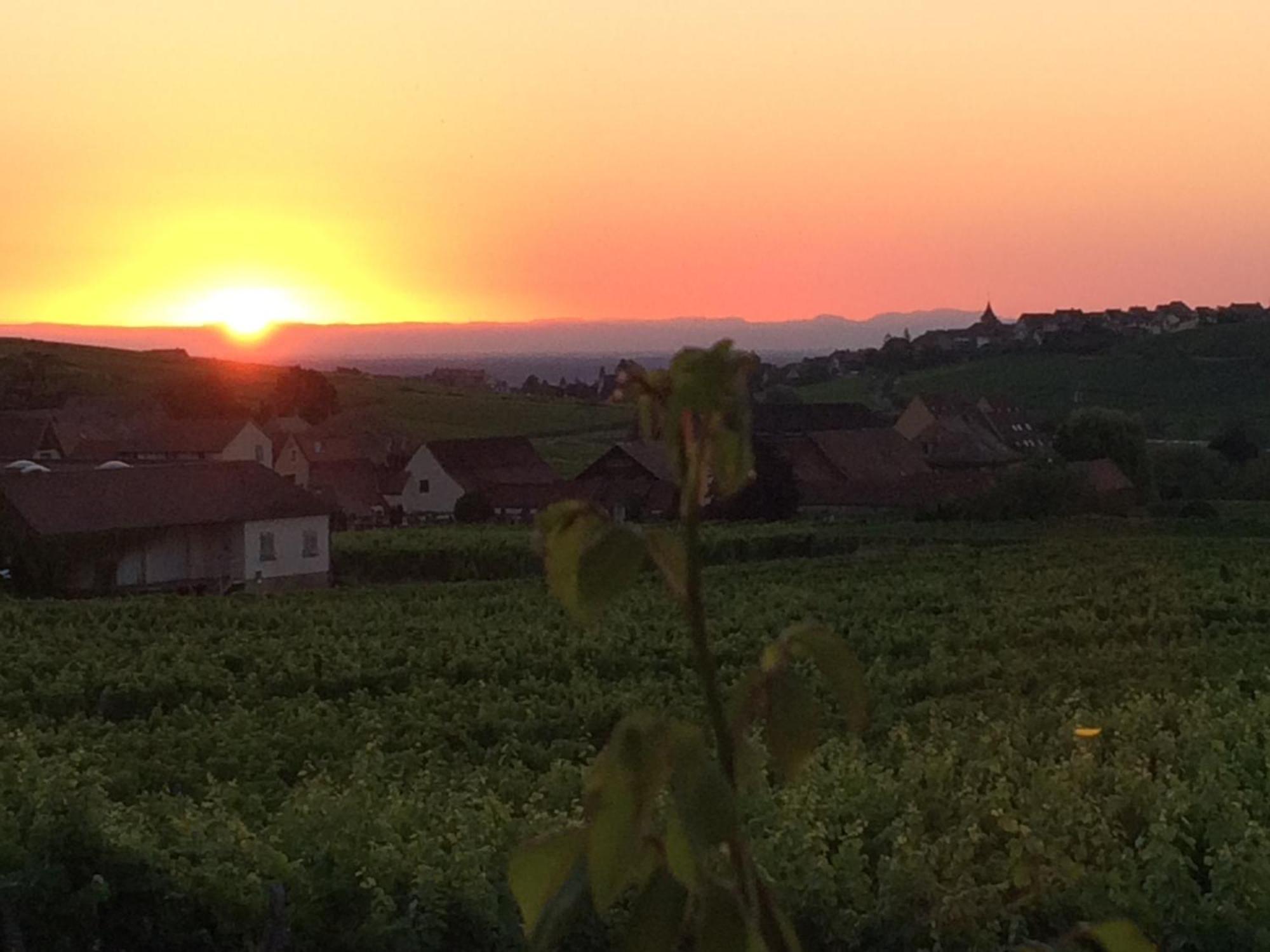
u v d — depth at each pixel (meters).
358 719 18.20
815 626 1.76
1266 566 36.56
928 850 8.22
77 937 8.72
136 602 34.91
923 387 149.88
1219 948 7.67
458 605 33.19
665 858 1.61
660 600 30.97
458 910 8.37
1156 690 18.39
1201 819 9.16
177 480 45.31
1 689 21.41
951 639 25.67
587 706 18.62
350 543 49.59
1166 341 155.50
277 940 8.02
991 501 59.06
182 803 11.47
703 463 1.62
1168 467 79.19
